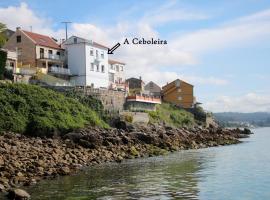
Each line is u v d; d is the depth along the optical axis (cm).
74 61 9688
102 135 6238
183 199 2778
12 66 8225
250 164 4616
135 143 6391
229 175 3778
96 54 9944
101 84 10100
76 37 9694
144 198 2809
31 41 9131
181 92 13662
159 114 10506
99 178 3638
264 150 6644
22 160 4019
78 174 3866
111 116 8000
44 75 8269
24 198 2794
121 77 12500
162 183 3369
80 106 7331
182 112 12438
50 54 9331
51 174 3738
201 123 12656
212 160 5097
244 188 3136
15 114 6134
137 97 9488
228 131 12175
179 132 8619
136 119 8750
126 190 3084
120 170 4162
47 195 2920
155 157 5550
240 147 7488
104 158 5019
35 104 6544
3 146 4669
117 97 8919
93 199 2792
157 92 14000
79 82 9588
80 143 5612
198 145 7662
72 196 2886
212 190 3064
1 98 6312
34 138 5709
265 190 3059
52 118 6350
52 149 4894
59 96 7219
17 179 3334
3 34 9081
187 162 4878
